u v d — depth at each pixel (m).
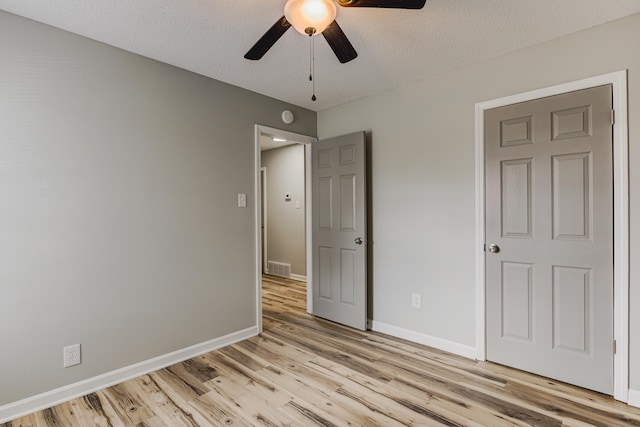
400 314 3.07
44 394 2.00
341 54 1.88
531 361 2.36
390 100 3.12
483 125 2.55
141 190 2.42
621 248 2.01
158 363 2.50
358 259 3.26
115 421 1.87
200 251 2.76
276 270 6.14
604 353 2.08
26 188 1.95
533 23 2.04
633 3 1.85
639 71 1.97
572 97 2.18
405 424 1.83
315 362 2.59
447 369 2.45
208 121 2.82
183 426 1.83
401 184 3.04
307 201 3.86
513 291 2.43
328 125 3.68
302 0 1.48
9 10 1.88
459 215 2.68
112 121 2.28
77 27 2.06
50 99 2.03
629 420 1.84
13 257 1.91
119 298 2.31
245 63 2.57
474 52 2.41
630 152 1.99
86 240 2.17
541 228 2.31
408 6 1.48
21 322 1.93
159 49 2.34
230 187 2.97
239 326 3.04
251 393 2.15
